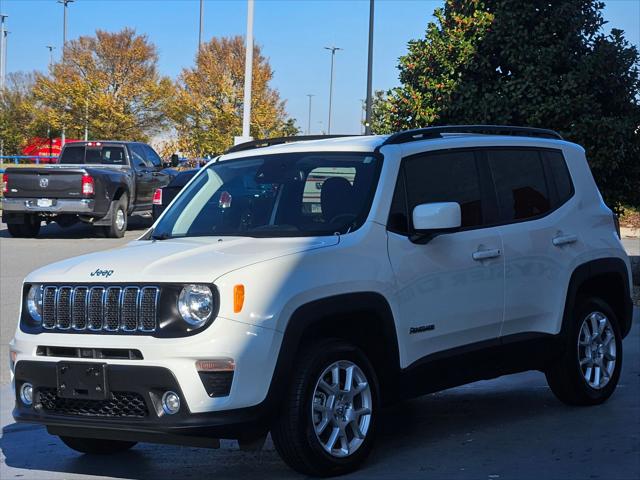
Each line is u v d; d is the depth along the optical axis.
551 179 7.23
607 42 12.29
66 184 20.39
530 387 8.09
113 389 5.16
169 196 16.45
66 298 5.41
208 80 46.53
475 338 6.38
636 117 12.41
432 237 6.09
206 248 5.60
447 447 6.16
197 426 4.96
